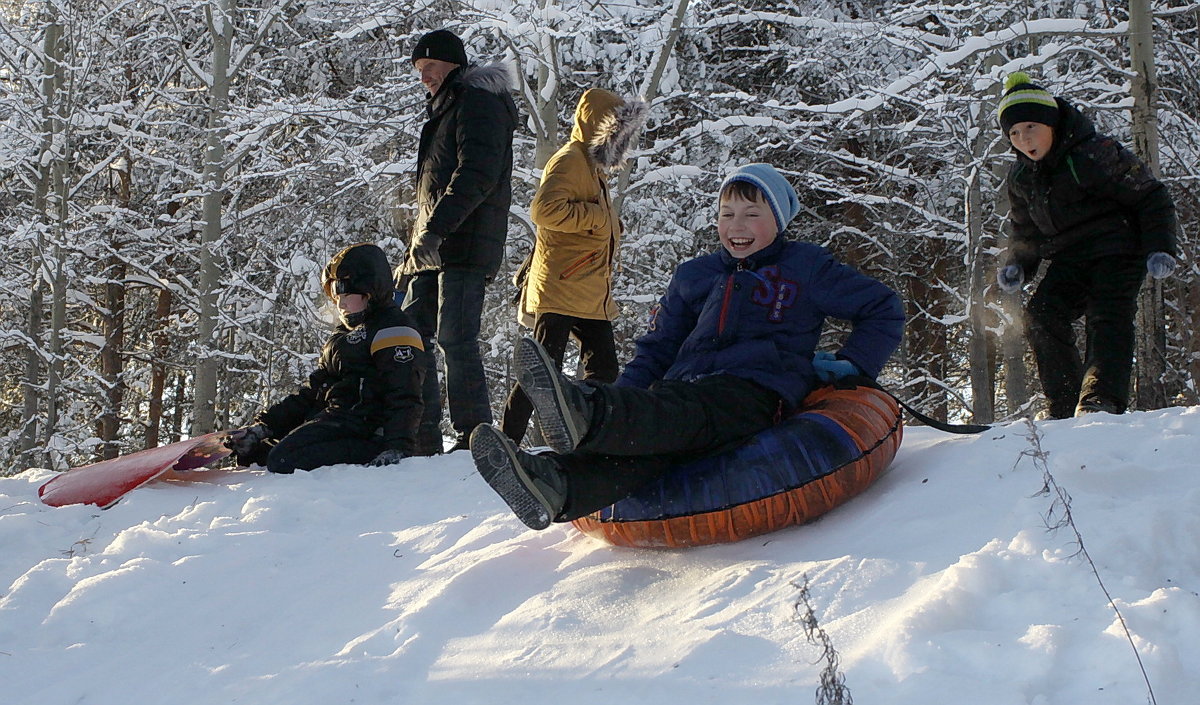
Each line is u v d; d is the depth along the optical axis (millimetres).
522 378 2562
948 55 9570
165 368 17953
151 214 14289
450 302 5320
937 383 12016
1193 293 9969
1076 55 10570
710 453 2924
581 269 5230
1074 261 4539
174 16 13109
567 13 9898
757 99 11234
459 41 5391
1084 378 4355
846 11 12391
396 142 11422
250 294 13117
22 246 13828
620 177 10500
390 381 5016
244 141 12211
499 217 5410
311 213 11297
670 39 10227
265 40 13461
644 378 3391
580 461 2754
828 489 2836
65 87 13609
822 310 3266
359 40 12633
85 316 17969
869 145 11781
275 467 4859
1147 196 4289
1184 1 10672
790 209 3311
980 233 10820
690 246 11422
